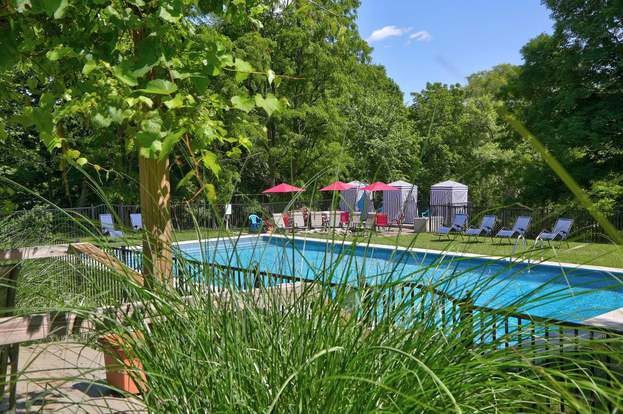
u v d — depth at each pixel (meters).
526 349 1.50
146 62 2.36
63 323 2.30
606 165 21.31
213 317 1.72
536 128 22.53
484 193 30.70
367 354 1.44
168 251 2.12
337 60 25.14
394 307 1.70
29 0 2.17
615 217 16.22
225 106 3.40
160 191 3.11
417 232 1.84
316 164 25.34
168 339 1.65
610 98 20.88
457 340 1.49
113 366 1.52
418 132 30.64
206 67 2.64
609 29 20.50
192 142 2.78
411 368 1.42
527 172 23.05
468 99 36.19
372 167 25.19
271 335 1.65
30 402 1.48
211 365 1.50
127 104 2.47
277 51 23.59
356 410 1.33
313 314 1.64
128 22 2.57
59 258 5.34
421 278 1.76
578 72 21.52
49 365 4.00
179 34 2.90
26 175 21.50
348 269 1.73
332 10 4.14
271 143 25.66
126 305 1.95
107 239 1.90
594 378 1.23
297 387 1.38
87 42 2.65
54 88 2.90
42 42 2.76
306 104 24.70
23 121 2.73
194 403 1.40
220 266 1.96
